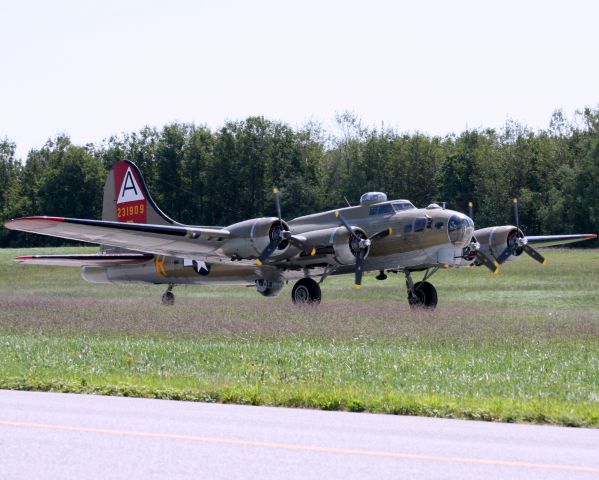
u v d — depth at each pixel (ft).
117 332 143.33
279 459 52.49
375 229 186.91
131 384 84.53
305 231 193.16
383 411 71.92
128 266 229.04
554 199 564.71
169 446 55.57
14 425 61.62
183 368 98.89
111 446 55.42
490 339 130.21
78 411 68.59
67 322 158.81
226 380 88.89
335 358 107.76
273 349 117.29
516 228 203.82
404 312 174.60
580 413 69.67
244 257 181.47
